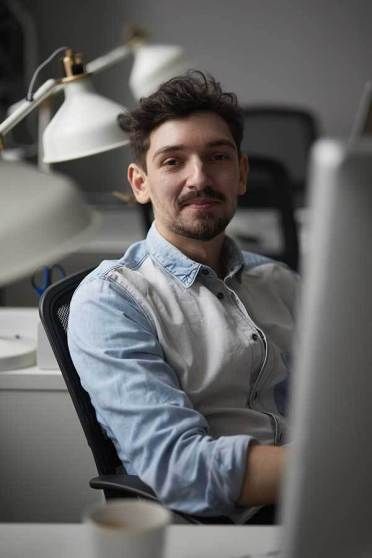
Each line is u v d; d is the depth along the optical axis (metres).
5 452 1.89
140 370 1.44
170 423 1.39
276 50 5.31
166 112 1.59
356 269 0.73
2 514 1.90
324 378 0.76
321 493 0.80
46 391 1.86
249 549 1.08
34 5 5.11
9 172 0.82
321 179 0.71
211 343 1.56
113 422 1.44
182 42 5.29
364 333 0.75
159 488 1.37
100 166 5.22
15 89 4.83
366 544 0.84
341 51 5.31
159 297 1.57
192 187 1.58
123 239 3.48
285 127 4.59
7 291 3.30
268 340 1.64
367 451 0.79
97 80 5.22
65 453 1.88
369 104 1.93
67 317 1.63
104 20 5.18
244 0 5.26
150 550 0.89
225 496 1.34
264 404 1.62
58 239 0.78
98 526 0.90
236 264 1.70
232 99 1.65
